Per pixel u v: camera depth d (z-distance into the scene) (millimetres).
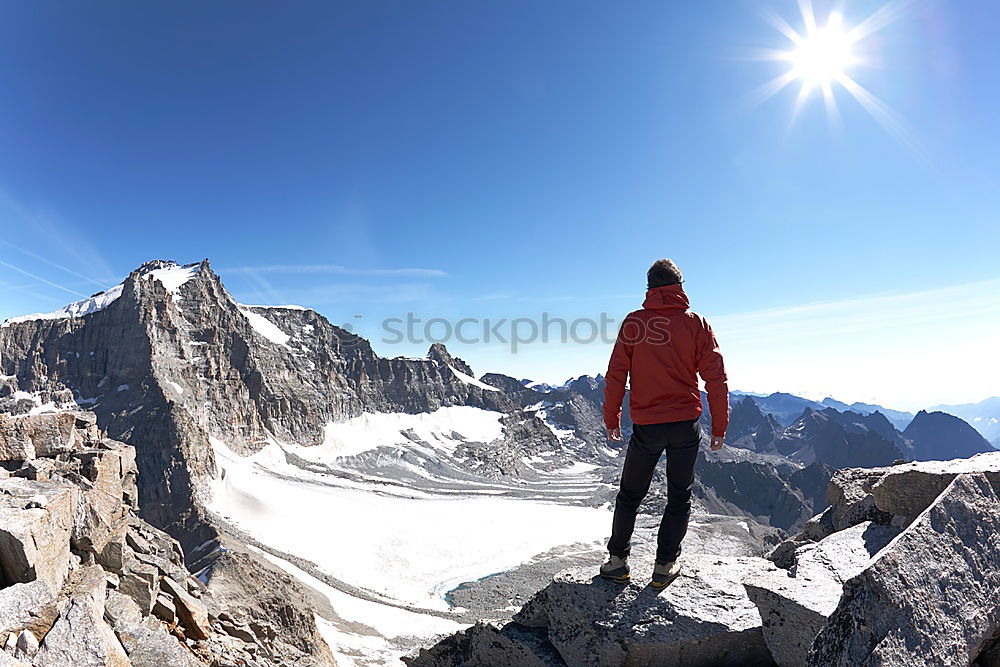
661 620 2922
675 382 3008
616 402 3199
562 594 3266
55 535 4715
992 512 2365
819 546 3168
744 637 2840
